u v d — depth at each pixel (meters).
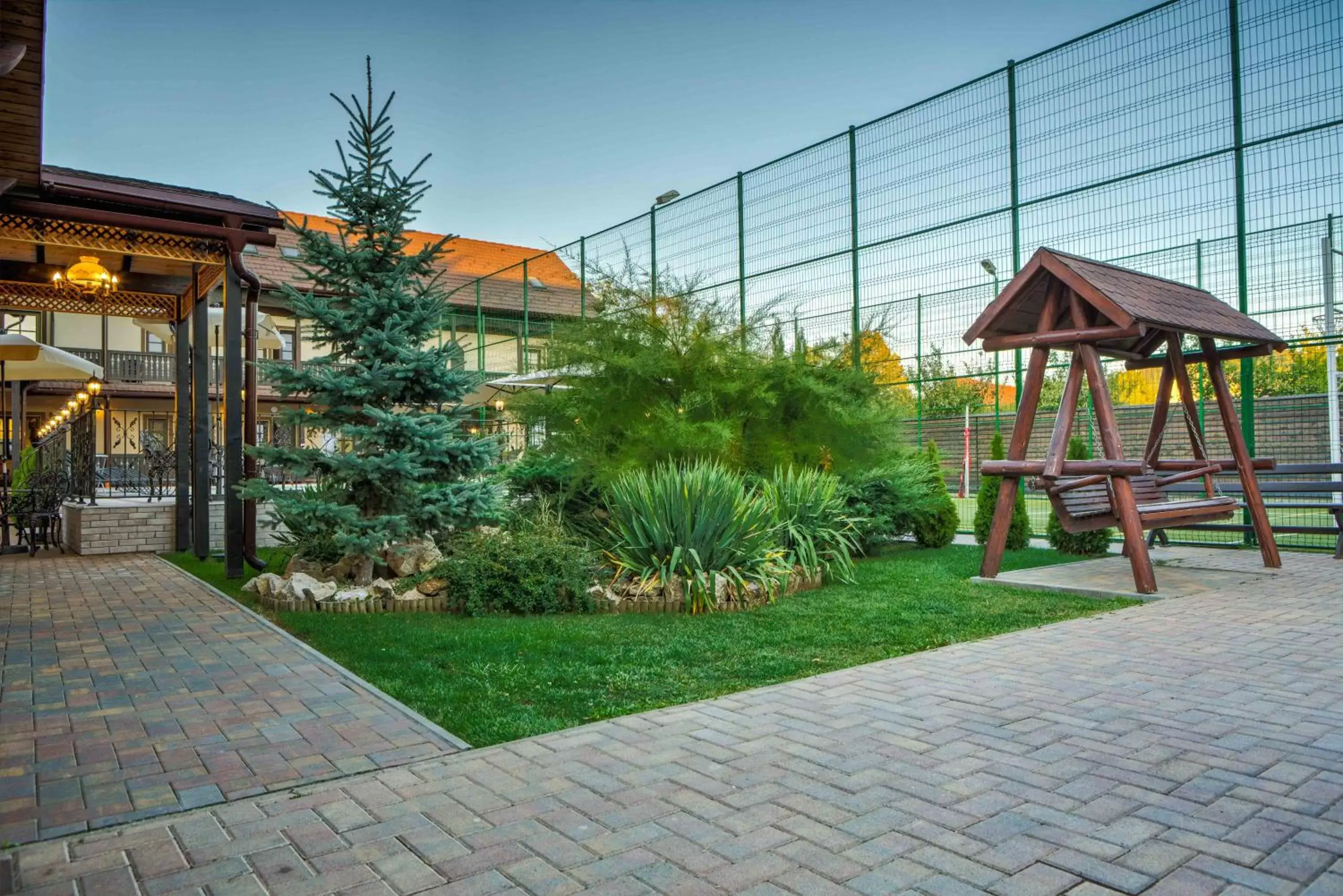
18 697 4.35
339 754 3.49
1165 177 10.55
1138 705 4.12
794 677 4.71
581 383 10.06
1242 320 9.16
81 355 24.52
